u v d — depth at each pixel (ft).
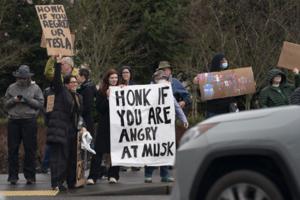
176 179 50.42
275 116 47.83
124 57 206.18
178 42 205.16
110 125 92.12
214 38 197.67
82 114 94.73
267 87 94.58
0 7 196.34
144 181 95.04
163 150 92.27
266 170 48.34
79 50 200.44
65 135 87.04
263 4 202.80
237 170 48.52
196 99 173.88
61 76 89.15
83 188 89.71
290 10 200.75
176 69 201.26
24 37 199.00
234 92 92.22
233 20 201.87
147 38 206.80
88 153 106.93
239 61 192.85
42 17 92.12
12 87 95.35
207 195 49.11
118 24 204.44
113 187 89.40
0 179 102.63
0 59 195.11
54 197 84.23
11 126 95.14
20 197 84.28
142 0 207.10
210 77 92.38
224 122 49.24
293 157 46.19
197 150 48.88
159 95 92.58
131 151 92.17
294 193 46.14
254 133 47.29
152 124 92.53
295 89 94.38
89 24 201.46
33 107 94.89
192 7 206.08
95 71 197.36
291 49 98.63
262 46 194.70
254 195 47.32
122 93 92.43
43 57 196.95
